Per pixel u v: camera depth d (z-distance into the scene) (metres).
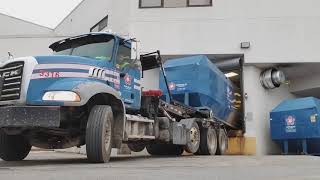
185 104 12.45
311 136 16.42
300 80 20.03
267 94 18.64
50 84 6.70
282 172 5.17
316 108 16.58
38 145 7.91
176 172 5.00
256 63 17.38
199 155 11.89
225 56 17.53
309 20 17.34
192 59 13.38
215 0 17.47
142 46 17.50
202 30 17.39
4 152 7.88
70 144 7.83
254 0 17.44
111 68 7.93
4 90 6.79
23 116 6.50
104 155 6.82
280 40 17.30
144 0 17.80
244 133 17.41
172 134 10.31
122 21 18.17
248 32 17.33
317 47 17.22
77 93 6.58
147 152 12.62
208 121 12.35
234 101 16.98
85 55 8.19
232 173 4.95
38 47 20.41
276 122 17.55
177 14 17.53
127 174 4.67
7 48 20.47
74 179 4.12
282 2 17.42
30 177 4.31
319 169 5.73
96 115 6.82
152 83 15.48
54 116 6.47
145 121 9.05
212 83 13.73
